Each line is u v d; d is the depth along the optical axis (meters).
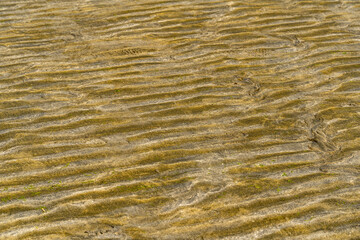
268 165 3.04
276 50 4.70
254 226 2.53
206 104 3.77
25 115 3.63
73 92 3.97
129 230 2.52
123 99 3.86
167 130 3.44
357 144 3.25
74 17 5.55
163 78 4.18
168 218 2.60
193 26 5.28
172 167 3.04
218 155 3.15
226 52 4.67
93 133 3.41
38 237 2.46
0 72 4.30
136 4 5.92
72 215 2.62
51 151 3.20
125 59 4.54
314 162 3.06
